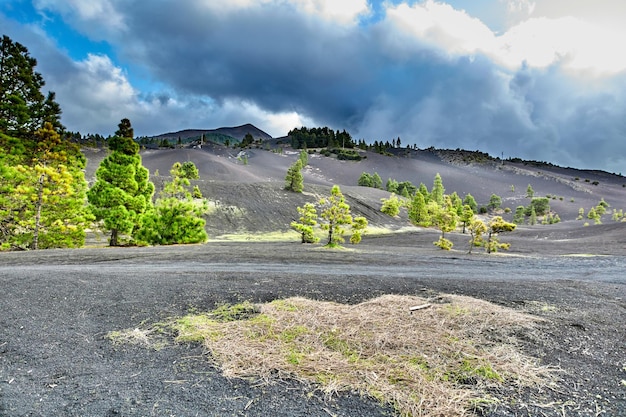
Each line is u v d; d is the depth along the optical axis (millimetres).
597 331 3971
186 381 2664
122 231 18641
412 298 5109
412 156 175250
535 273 10156
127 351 3213
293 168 55781
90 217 17297
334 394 2514
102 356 3100
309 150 162875
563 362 3109
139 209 19750
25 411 2225
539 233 45312
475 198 117500
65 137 19797
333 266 10016
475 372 2859
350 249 20234
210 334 3594
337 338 3520
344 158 149000
